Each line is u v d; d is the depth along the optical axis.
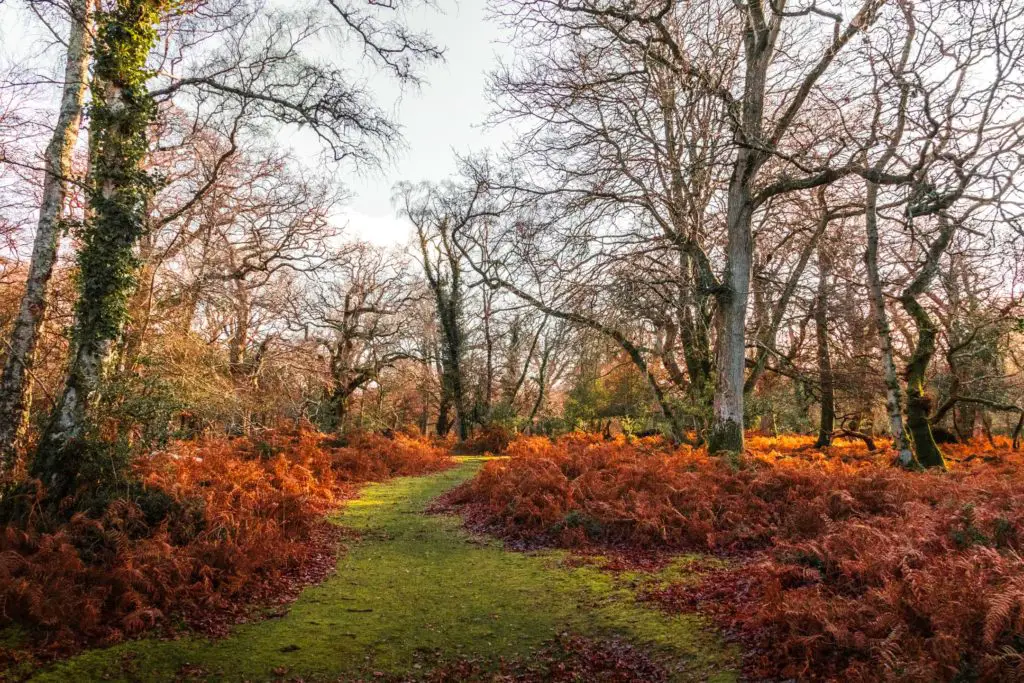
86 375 9.31
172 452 10.97
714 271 18.45
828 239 18.45
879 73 12.93
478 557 9.34
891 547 6.32
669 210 17.23
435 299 35.81
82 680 5.22
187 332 19.33
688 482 11.08
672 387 24.59
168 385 10.82
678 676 5.28
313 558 9.09
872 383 22.48
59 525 7.74
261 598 7.34
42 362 12.90
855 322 20.88
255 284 24.53
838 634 5.05
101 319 9.48
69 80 10.28
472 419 35.59
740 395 16.22
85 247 9.60
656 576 8.02
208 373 18.66
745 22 15.39
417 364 42.03
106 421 9.38
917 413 17.14
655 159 16.62
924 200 13.30
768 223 18.64
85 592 6.54
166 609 6.65
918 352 17.34
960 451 22.56
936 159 12.97
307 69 13.20
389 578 8.28
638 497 10.57
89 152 10.22
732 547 9.20
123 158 9.94
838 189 18.53
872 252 15.76
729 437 15.91
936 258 15.46
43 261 9.69
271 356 28.11
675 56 14.72
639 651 5.86
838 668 4.93
